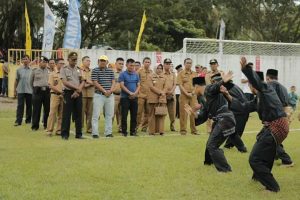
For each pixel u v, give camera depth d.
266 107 7.61
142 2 38.19
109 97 13.27
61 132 13.05
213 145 8.95
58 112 13.65
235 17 39.28
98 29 40.81
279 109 7.60
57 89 13.38
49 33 24.17
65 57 21.44
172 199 7.07
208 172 8.88
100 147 11.41
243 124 11.12
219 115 8.92
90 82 14.19
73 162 9.55
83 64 14.50
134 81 13.73
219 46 24.86
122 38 42.19
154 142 12.41
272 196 7.32
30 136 13.32
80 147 11.37
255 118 19.52
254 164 7.62
